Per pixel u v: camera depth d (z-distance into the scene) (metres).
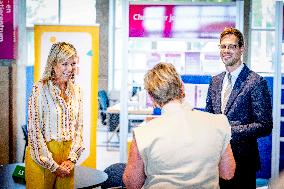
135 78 8.15
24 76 5.48
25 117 5.59
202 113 1.60
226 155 1.58
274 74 4.65
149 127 1.54
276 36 4.59
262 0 7.84
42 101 2.34
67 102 2.43
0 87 5.11
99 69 10.61
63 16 9.59
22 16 5.34
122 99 4.80
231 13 4.57
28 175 2.30
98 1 10.55
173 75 1.58
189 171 1.47
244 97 2.33
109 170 2.85
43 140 2.29
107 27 10.58
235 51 2.37
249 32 7.88
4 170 2.76
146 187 1.52
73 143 2.38
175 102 1.58
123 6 4.66
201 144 1.50
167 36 4.67
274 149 4.71
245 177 2.33
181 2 4.62
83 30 4.64
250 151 2.33
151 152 1.49
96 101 4.71
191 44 7.50
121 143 4.85
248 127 2.22
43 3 9.20
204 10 4.60
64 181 2.31
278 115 4.67
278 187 1.11
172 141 1.49
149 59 5.34
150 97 1.62
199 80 4.71
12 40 4.98
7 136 5.21
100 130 9.59
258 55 7.89
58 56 2.35
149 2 4.64
